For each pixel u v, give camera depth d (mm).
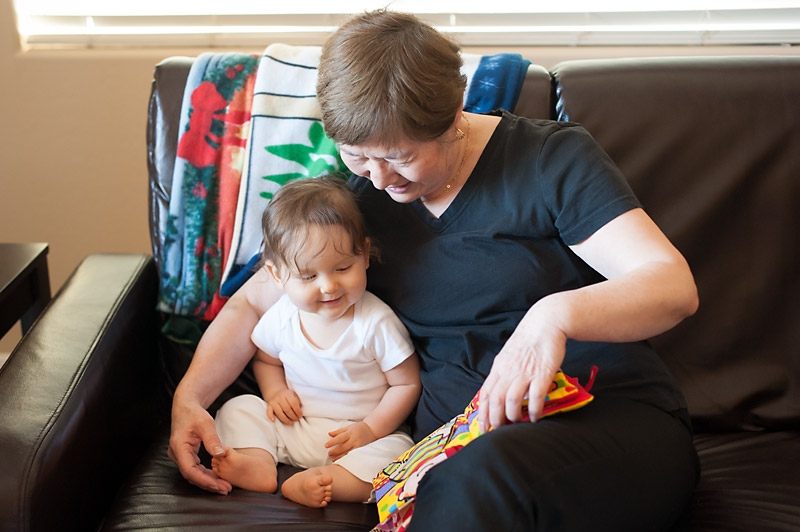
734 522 969
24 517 911
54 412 1009
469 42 1808
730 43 1776
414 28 974
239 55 1429
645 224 998
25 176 1916
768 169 1300
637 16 1765
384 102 935
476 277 1114
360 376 1244
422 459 982
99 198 1940
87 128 1874
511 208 1088
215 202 1363
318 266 1154
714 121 1307
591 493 831
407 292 1187
